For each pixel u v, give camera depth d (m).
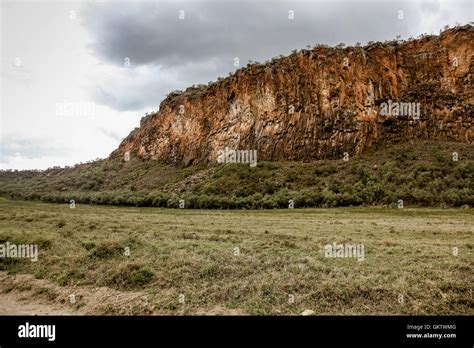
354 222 31.70
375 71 85.50
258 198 62.12
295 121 86.62
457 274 12.02
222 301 10.54
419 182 55.53
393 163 64.19
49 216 34.78
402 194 51.81
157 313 10.12
